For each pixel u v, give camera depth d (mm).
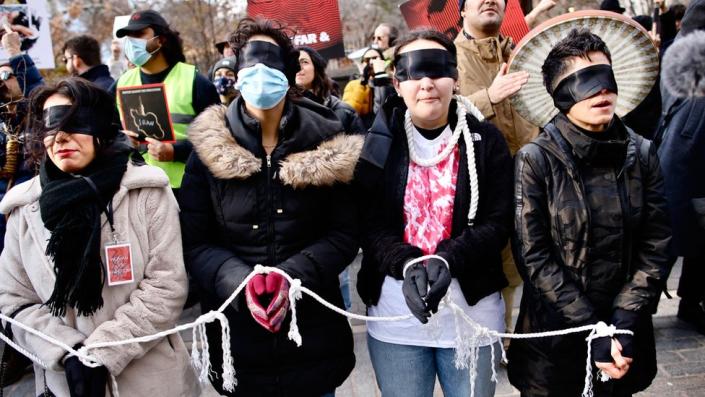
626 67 2348
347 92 5047
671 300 4301
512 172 2162
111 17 17719
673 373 3295
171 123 3174
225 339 1969
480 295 2127
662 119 3564
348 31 25078
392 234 2158
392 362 2197
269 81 1964
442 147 2164
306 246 2137
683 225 3352
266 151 2104
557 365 2090
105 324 1936
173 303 2029
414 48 2068
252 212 2061
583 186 2006
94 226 1902
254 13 4660
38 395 2143
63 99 1948
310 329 2141
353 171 2088
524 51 2412
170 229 2076
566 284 2008
